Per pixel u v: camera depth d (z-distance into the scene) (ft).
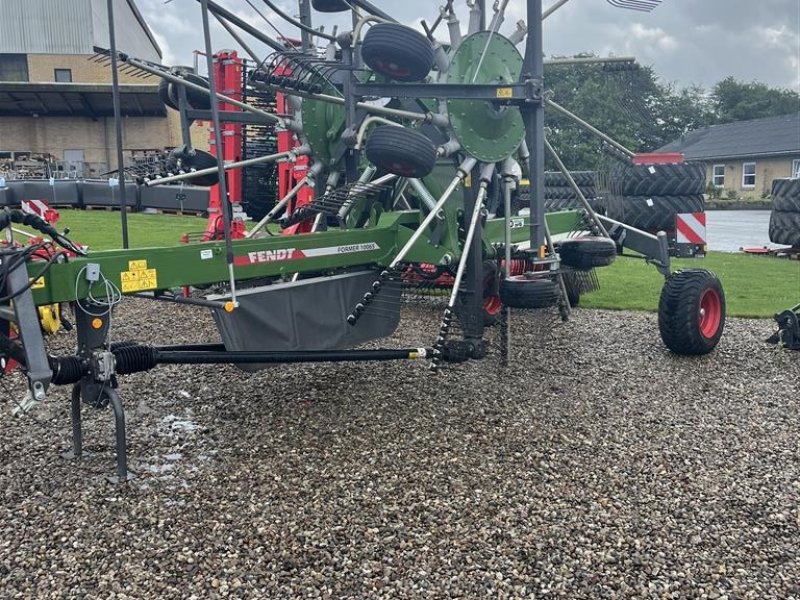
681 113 159.63
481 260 16.80
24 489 12.43
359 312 15.08
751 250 49.03
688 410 16.53
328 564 10.25
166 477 12.95
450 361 16.14
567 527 11.28
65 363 12.31
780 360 20.81
